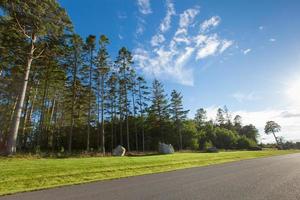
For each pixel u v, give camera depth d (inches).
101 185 332.5
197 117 3469.5
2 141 1364.4
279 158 922.1
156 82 2240.4
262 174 430.6
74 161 601.0
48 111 1833.2
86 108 1540.4
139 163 608.1
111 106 1766.7
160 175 437.4
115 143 1973.4
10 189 302.7
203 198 245.4
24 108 1518.2
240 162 734.5
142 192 279.9
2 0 737.0
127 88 1760.6
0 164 509.0
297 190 279.0
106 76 1518.2
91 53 1391.5
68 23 914.7
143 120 2101.4
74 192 285.9
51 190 299.7
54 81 1378.0
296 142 4074.8
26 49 914.7
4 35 868.0
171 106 2293.3
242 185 316.8
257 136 4069.9
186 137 2256.4
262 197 246.1
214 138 2709.2
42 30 841.5
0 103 1533.0
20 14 799.1
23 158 703.1
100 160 651.5
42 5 818.8
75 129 1927.9
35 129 1779.0
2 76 1307.8
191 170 517.0
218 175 424.8
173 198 247.4
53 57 1079.6
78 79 1381.6
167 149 1277.1
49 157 823.1
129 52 1731.1
